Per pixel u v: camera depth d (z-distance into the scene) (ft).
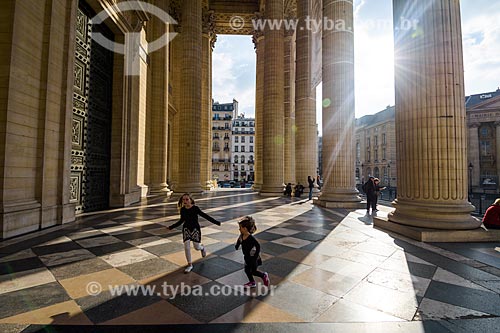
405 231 21.93
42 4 24.79
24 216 22.13
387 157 176.65
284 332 8.54
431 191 22.17
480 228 21.24
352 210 38.55
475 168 130.00
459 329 8.82
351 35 43.19
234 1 100.42
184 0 63.41
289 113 92.27
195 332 8.48
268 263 15.21
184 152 62.75
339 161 42.63
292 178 91.30
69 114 27.68
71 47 27.96
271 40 65.67
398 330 8.73
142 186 52.75
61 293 11.22
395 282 12.62
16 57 21.86
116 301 10.55
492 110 127.95
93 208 36.29
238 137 270.67
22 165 22.56
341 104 42.55
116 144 41.04
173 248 17.97
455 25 22.80
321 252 17.44
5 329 8.59
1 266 14.40
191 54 62.95
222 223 27.55
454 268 14.55
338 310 9.99
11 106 21.44
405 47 24.26
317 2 75.25
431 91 22.47
